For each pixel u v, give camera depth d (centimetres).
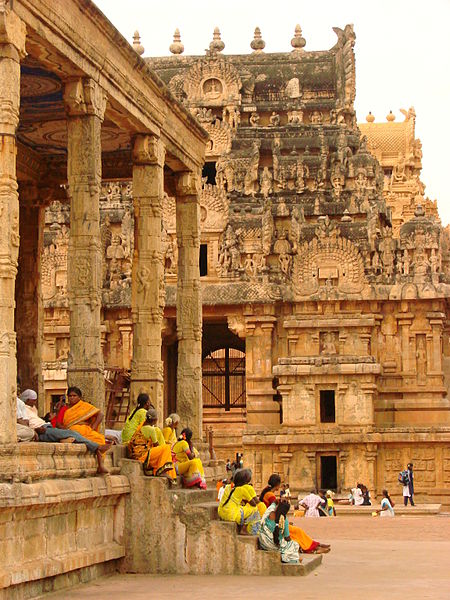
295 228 7244
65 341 7169
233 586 2311
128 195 7575
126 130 3172
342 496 6588
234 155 7669
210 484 3562
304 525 4366
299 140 7788
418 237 7156
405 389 7044
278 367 6881
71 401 2492
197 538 2578
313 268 7144
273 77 8138
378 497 6762
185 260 3684
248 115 8019
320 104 8025
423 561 2798
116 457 2641
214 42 8356
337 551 3080
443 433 6719
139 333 3170
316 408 6856
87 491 2341
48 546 2192
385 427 6888
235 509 2622
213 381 8638
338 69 8056
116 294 7162
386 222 7731
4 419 2067
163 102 3262
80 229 2675
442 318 7069
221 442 7275
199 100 7912
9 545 2000
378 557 2905
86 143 2697
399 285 7062
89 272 2659
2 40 2156
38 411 3591
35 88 2981
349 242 7125
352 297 7062
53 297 7169
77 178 2691
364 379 6819
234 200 7531
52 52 2489
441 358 7062
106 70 2772
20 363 3628
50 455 2230
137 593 2211
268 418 7062
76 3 2541
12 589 2017
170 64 8238
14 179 2144
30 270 3681
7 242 2109
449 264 7644
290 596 2114
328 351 7031
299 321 7050
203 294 7138
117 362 7162
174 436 3128
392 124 12312
